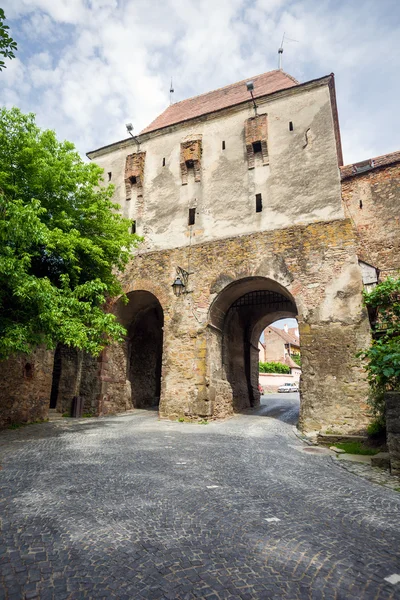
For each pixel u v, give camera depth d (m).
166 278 14.78
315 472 6.48
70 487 5.13
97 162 18.36
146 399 18.95
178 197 15.73
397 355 6.49
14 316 8.84
